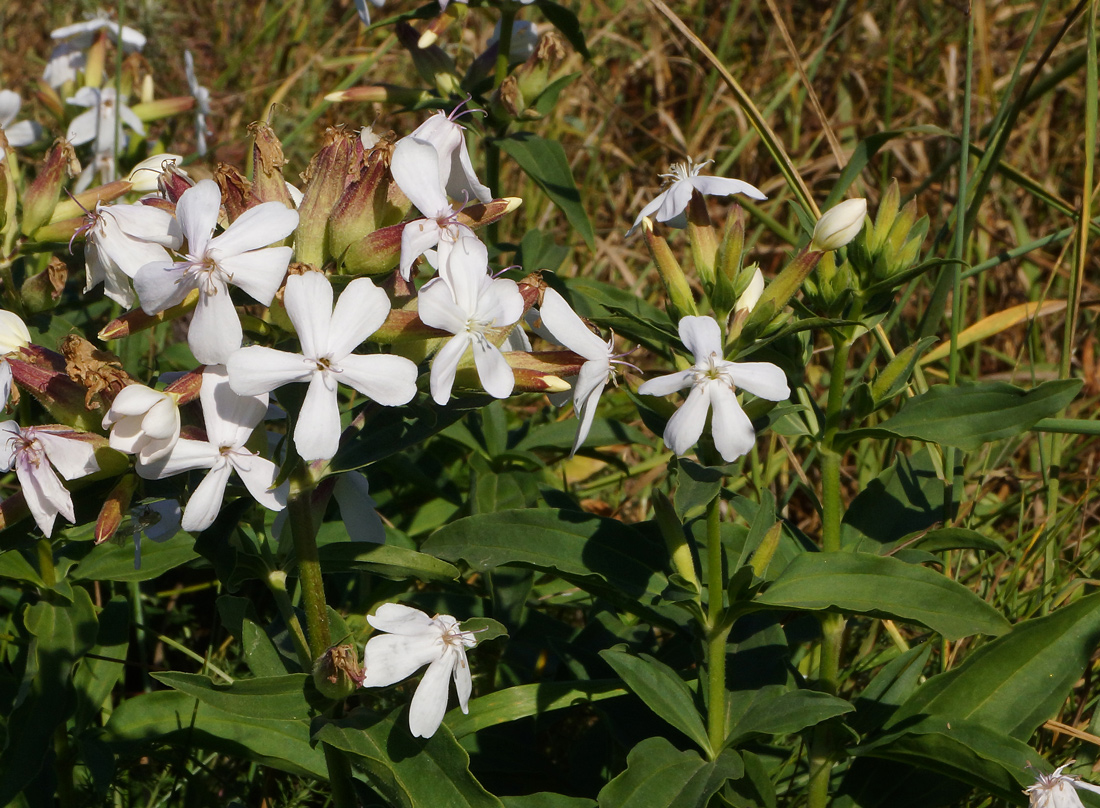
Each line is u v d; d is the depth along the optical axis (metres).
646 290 0.76
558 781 0.47
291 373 0.38
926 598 0.42
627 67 0.89
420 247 0.39
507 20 0.57
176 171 0.43
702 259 0.43
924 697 0.45
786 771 0.48
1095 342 0.64
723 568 0.47
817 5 0.89
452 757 0.40
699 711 0.44
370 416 0.42
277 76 0.90
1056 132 0.80
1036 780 0.42
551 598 0.53
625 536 0.45
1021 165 0.76
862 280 0.45
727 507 0.59
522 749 0.47
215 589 0.57
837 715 0.42
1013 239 0.74
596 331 0.44
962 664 0.45
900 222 0.44
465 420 0.57
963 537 0.45
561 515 0.45
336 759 0.43
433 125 0.41
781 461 0.59
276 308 0.40
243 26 0.92
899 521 0.48
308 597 0.42
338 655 0.40
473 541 0.45
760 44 0.90
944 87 0.81
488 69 0.58
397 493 0.57
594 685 0.45
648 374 0.59
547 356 0.42
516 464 0.56
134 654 0.54
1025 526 0.55
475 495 0.51
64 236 0.47
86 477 0.41
